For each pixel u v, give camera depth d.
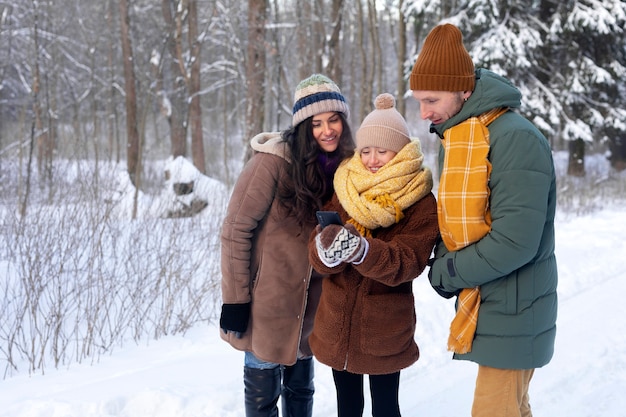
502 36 14.86
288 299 2.57
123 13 15.00
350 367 2.30
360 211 2.19
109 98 22.09
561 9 15.83
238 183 2.54
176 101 15.88
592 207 12.13
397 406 2.43
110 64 19.89
